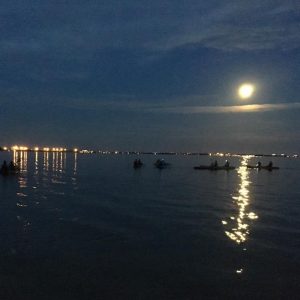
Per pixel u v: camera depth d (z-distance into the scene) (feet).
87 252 64.34
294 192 163.12
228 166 345.51
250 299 47.24
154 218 94.63
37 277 52.80
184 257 62.75
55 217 93.35
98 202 120.47
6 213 97.35
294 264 60.03
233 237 76.54
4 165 231.50
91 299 46.39
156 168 342.85
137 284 51.16
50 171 277.44
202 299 47.06
